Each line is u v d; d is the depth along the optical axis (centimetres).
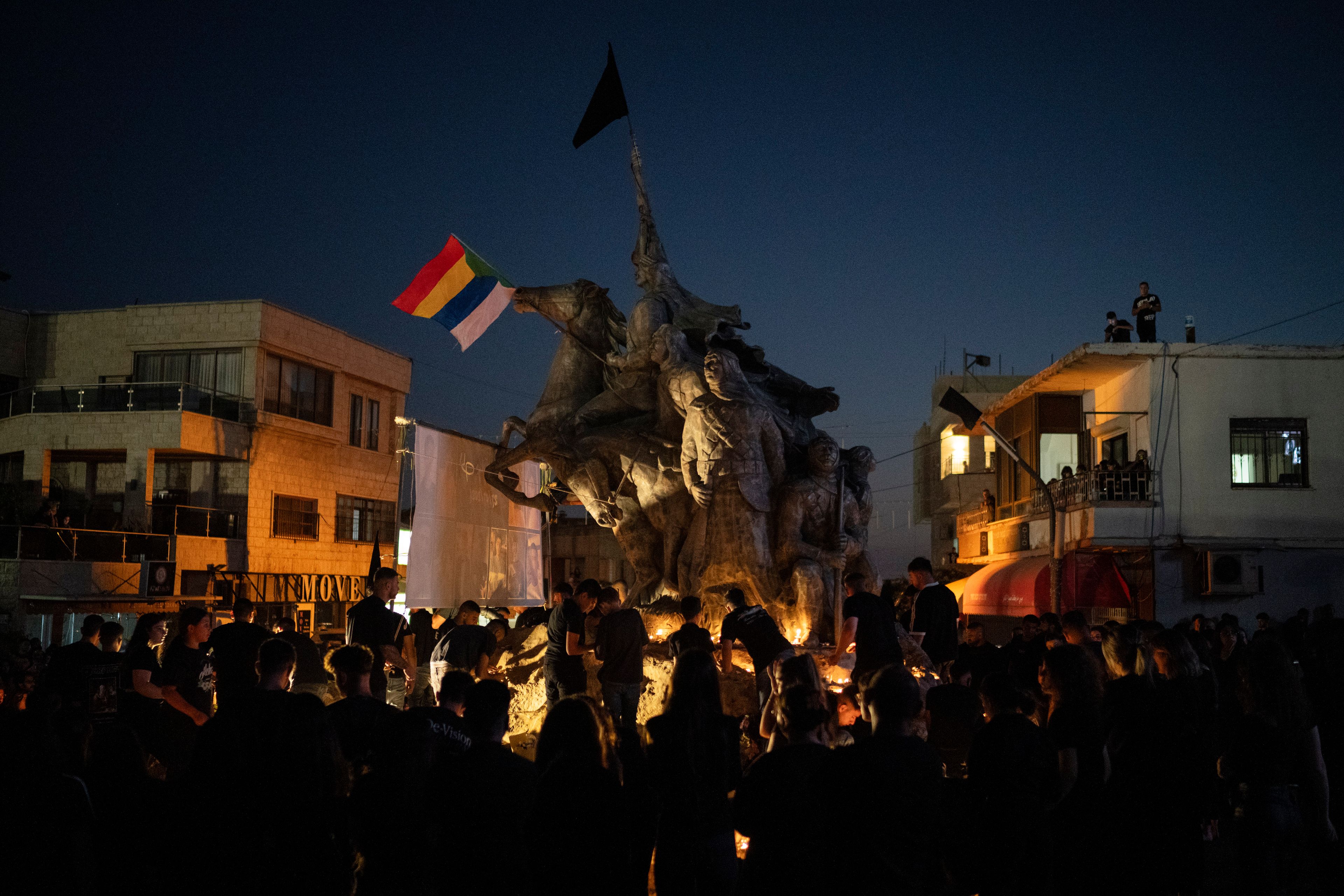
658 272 1402
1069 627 843
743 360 1327
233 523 3122
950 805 520
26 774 436
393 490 3822
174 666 784
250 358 3170
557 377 1440
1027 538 2942
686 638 680
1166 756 564
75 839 444
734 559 1175
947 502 4081
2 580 2409
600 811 431
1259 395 2444
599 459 1332
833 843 432
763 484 1189
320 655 959
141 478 2898
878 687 450
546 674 977
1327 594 2391
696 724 490
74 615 2570
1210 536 2420
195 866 494
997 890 482
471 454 1529
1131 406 2556
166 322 3216
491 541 1587
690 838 481
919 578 966
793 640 1150
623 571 2845
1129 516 2428
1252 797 570
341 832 506
